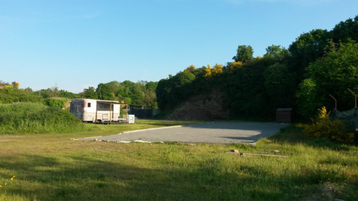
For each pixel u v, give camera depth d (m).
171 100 59.97
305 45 39.88
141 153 10.06
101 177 6.57
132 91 97.56
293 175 6.77
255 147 11.68
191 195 5.30
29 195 5.23
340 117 16.05
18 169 7.46
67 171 7.24
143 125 30.67
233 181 6.29
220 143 13.05
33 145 12.55
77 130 20.95
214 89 55.75
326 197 5.10
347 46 23.98
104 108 33.59
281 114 37.59
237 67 55.75
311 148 11.12
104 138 15.87
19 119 19.62
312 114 25.53
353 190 5.58
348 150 11.12
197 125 31.91
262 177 6.57
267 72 43.16
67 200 4.98
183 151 10.62
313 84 24.55
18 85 55.31
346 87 21.17
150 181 6.27
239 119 47.88
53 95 64.69
